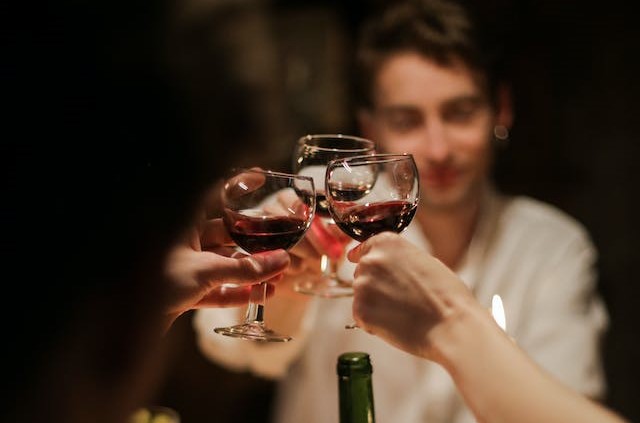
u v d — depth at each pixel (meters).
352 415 0.88
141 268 0.53
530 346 1.78
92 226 0.51
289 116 2.95
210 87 0.57
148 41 0.52
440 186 1.70
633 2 3.03
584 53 3.12
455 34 1.63
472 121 1.69
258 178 0.92
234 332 0.89
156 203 0.54
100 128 0.51
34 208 0.49
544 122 3.17
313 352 1.85
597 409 0.76
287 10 3.04
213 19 0.57
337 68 3.08
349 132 3.09
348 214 0.96
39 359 0.49
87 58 0.50
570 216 3.17
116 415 0.54
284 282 1.24
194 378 2.82
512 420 0.74
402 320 0.81
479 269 1.85
